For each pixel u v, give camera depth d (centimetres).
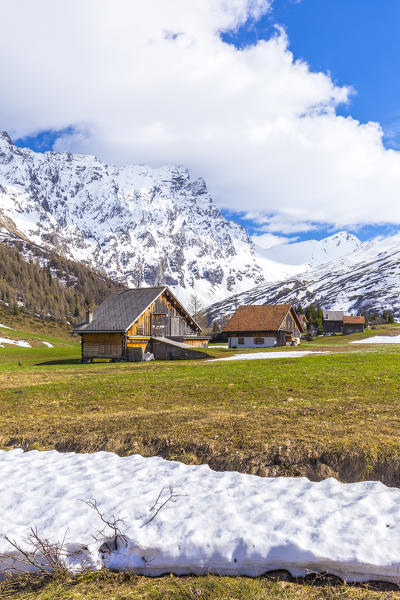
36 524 764
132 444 1272
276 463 1073
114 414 1609
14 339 10731
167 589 631
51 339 12088
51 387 2291
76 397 1994
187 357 5191
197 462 1141
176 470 1002
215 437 1224
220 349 6219
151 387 2144
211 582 636
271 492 841
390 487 899
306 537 666
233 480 929
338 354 3794
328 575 634
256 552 655
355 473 1012
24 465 1112
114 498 838
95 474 1003
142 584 648
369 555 622
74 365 4494
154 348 5522
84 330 5266
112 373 3075
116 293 5884
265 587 620
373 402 1513
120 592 632
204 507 774
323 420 1315
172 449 1209
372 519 698
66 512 791
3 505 855
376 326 13988
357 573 620
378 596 586
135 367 3688
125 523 738
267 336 7050
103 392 2077
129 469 1031
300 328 8175
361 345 5600
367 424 1235
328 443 1100
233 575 653
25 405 1891
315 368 2605
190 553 669
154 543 682
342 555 627
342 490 839
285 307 7350
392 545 636
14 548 698
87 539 704
